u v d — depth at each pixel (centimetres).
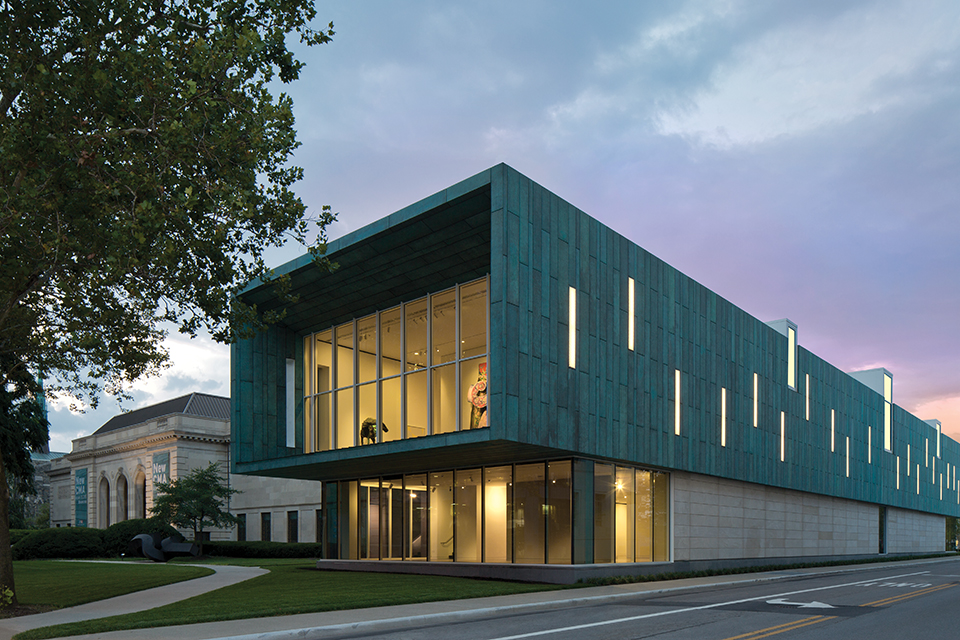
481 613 1609
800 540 4241
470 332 2636
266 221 1742
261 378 3253
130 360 1934
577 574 2453
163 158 1531
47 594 2039
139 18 1630
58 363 1994
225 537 6384
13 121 1496
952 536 10200
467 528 2841
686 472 3167
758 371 3841
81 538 4953
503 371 2144
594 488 2620
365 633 1311
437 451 2477
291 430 3294
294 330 3378
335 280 2919
